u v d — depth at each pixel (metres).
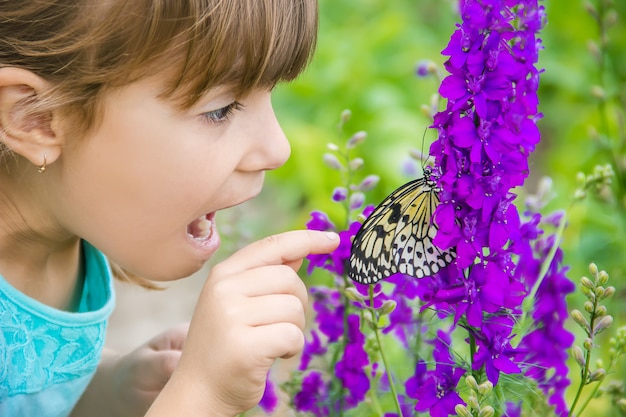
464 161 0.96
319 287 1.13
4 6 1.01
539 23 0.97
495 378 0.98
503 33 0.96
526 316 1.07
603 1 1.31
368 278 0.99
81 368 1.15
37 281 1.12
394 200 0.98
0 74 1.01
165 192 1.02
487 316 0.99
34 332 1.11
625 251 1.29
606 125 1.31
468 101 0.96
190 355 1.01
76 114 1.01
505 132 0.95
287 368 1.48
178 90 0.99
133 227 1.03
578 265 1.42
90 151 1.02
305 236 1.03
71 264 1.15
